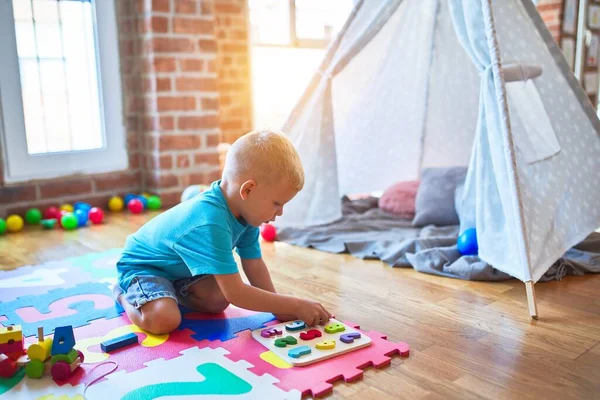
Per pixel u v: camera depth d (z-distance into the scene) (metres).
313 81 2.31
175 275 1.48
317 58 4.20
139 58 3.01
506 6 1.80
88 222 2.70
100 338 1.38
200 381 1.15
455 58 2.54
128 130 3.10
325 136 2.42
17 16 2.68
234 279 1.30
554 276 1.80
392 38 2.38
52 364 1.18
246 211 1.36
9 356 1.21
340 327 1.38
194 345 1.33
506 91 1.72
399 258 2.01
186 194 2.75
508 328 1.44
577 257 1.96
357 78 2.44
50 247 2.27
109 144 3.04
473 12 1.73
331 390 1.12
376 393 1.12
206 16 3.05
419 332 1.42
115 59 3.00
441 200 2.44
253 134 1.36
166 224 1.41
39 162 2.80
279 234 2.36
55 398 1.10
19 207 2.75
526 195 1.68
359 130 2.60
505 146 1.63
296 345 1.29
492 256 1.75
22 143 2.73
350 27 2.21
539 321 1.48
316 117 2.38
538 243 1.67
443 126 2.74
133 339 1.34
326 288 1.75
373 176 2.79
